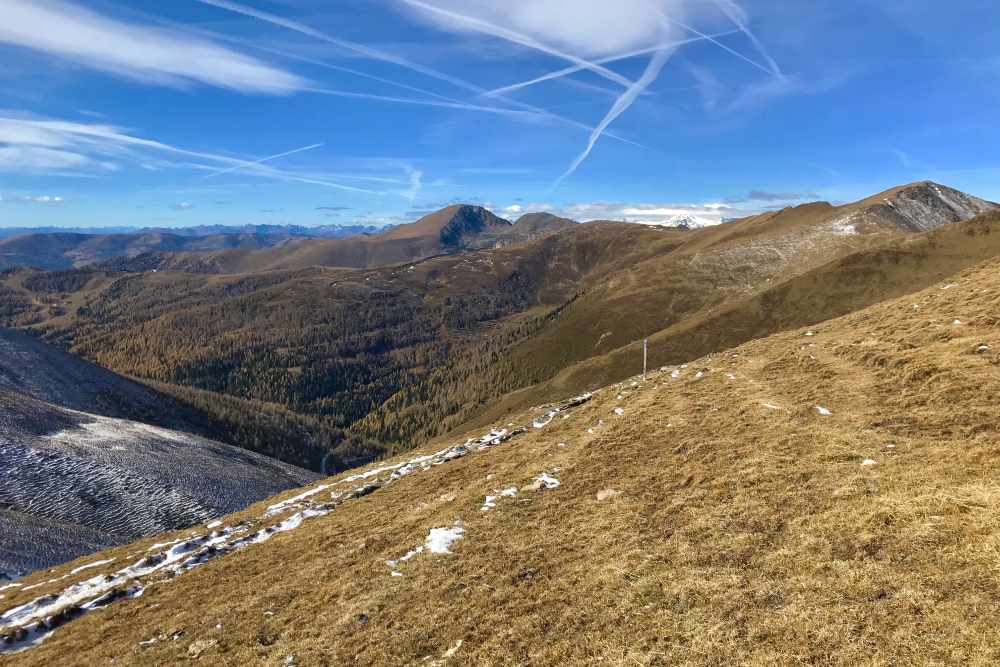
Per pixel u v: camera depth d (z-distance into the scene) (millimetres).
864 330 36594
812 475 18484
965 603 10734
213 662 16875
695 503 19188
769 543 15344
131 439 132500
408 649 15180
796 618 11898
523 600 16172
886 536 13656
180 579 26641
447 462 38844
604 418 35594
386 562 21281
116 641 20547
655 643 12578
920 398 22281
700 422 27969
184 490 113250
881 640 10586
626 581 15500
